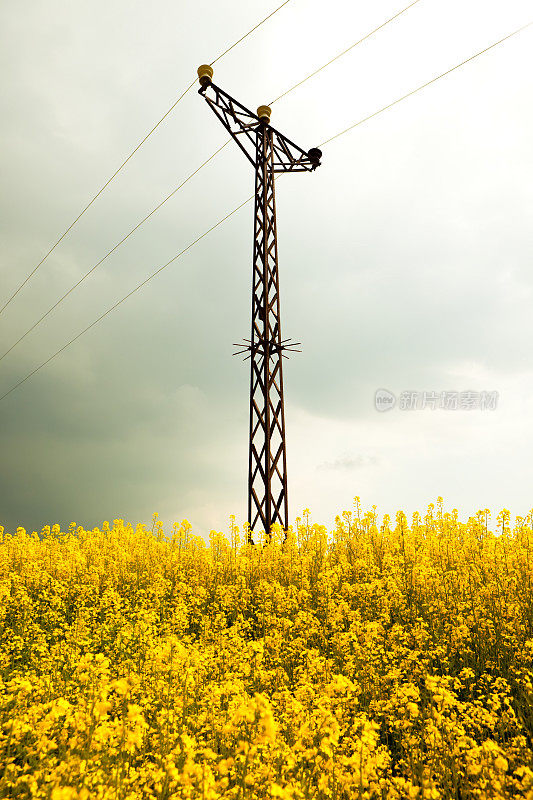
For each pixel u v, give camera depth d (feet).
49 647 26.32
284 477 45.75
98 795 10.95
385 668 20.61
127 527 59.41
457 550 39.04
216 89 49.98
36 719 14.53
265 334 47.98
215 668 20.59
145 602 33.68
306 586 35.27
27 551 48.11
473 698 19.31
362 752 12.41
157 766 13.16
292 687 20.29
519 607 26.04
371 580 33.32
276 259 51.29
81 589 37.73
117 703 15.57
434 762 13.88
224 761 11.87
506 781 12.41
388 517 45.39
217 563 43.52
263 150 52.49
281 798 11.16
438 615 27.14
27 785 12.08
